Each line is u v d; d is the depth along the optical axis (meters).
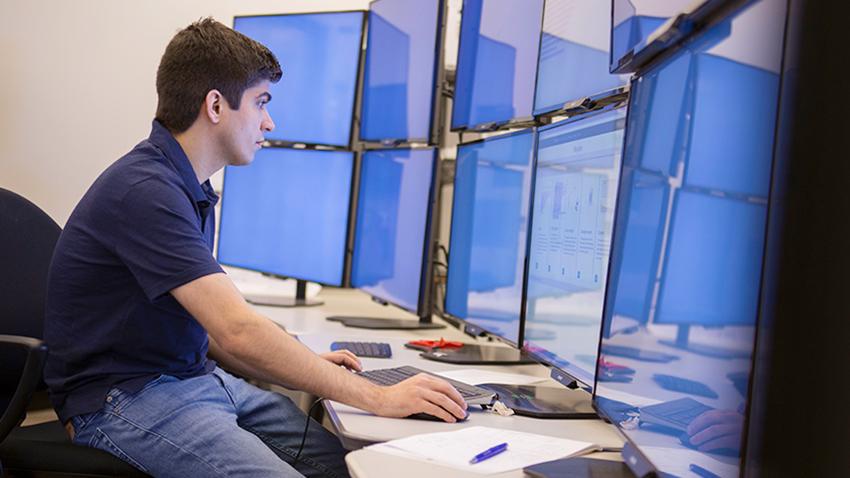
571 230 1.57
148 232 1.62
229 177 3.31
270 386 2.82
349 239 2.85
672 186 1.01
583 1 1.68
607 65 1.54
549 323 1.67
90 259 1.69
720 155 0.87
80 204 1.78
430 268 2.44
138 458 1.61
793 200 0.95
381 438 1.30
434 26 2.54
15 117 3.21
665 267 1.01
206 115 1.83
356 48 2.96
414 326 2.64
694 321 0.91
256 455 1.57
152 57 3.33
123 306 1.69
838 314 0.97
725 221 0.85
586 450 1.25
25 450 1.62
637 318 1.12
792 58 0.78
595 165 1.47
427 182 2.45
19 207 2.05
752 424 0.78
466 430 1.34
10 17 3.19
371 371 1.81
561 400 1.61
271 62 1.93
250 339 1.54
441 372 1.87
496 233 2.07
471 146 2.32
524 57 2.04
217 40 1.83
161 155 1.76
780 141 0.76
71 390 1.70
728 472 0.81
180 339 1.73
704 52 0.93
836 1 0.94
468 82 2.42
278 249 3.11
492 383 1.76
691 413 0.91
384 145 2.99
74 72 3.25
